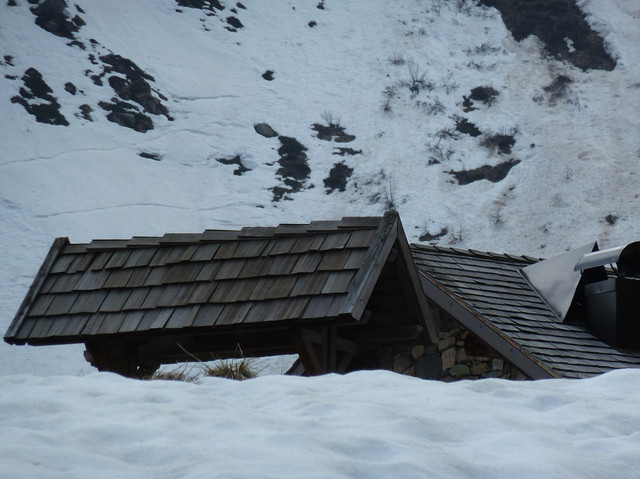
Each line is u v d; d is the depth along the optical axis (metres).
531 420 4.50
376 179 57.47
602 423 4.48
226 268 9.73
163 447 3.57
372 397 4.89
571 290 13.42
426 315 10.37
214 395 4.98
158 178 55.25
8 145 53.16
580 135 60.31
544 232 51.19
